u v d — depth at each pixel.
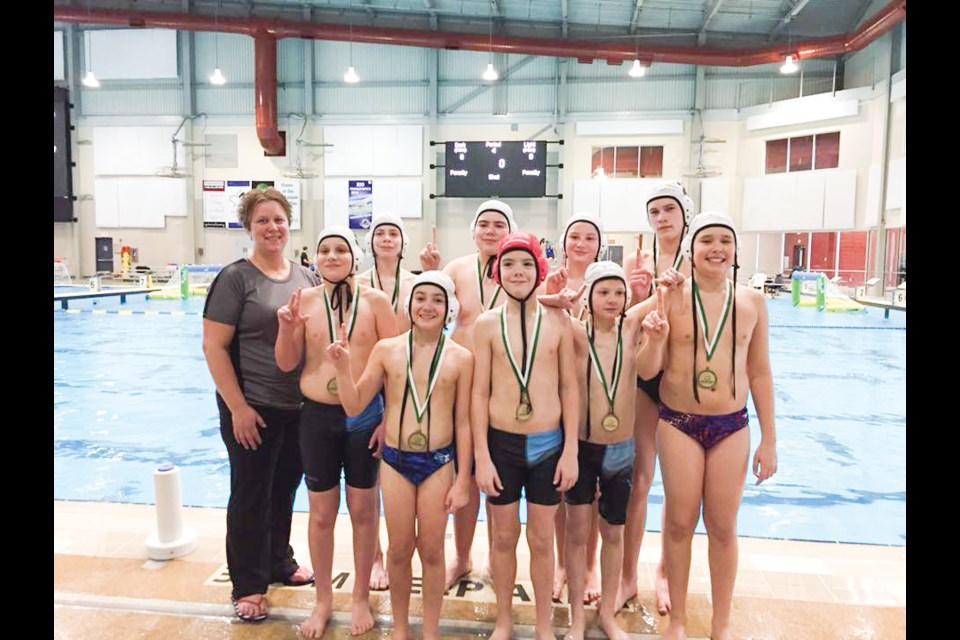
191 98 23.27
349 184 23.22
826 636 2.94
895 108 18.39
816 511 5.07
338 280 2.93
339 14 21.62
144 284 22.16
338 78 22.86
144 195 23.88
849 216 19.78
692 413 2.77
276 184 23.41
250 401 3.07
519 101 22.55
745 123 21.67
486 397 2.79
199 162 23.70
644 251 3.63
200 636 2.95
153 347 12.12
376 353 2.81
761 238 22.94
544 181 22.11
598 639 2.94
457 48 19.86
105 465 6.06
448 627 3.04
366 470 2.95
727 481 2.73
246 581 3.09
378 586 3.41
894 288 17.67
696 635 2.96
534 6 19.86
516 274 2.73
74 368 10.37
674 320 2.79
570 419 2.78
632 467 2.98
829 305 17.11
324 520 2.96
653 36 20.25
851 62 20.81
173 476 3.77
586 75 22.23
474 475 3.31
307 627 2.95
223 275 3.04
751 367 2.84
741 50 19.59
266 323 3.05
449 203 23.14
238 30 20.12
